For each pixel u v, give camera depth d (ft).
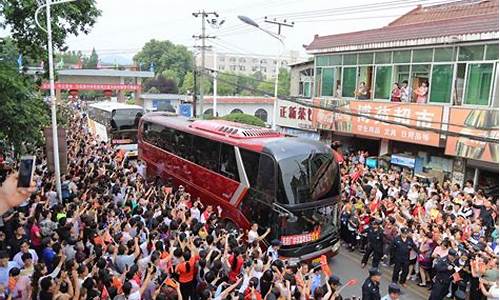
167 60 207.00
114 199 41.86
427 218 40.83
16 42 48.47
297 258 36.81
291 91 88.48
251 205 40.06
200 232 33.24
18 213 32.32
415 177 58.18
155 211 37.83
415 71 61.21
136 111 86.69
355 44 68.23
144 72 136.77
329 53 74.33
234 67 294.46
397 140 63.72
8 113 40.14
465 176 57.11
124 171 53.26
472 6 67.10
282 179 36.63
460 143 54.60
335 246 40.01
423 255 36.24
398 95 63.62
